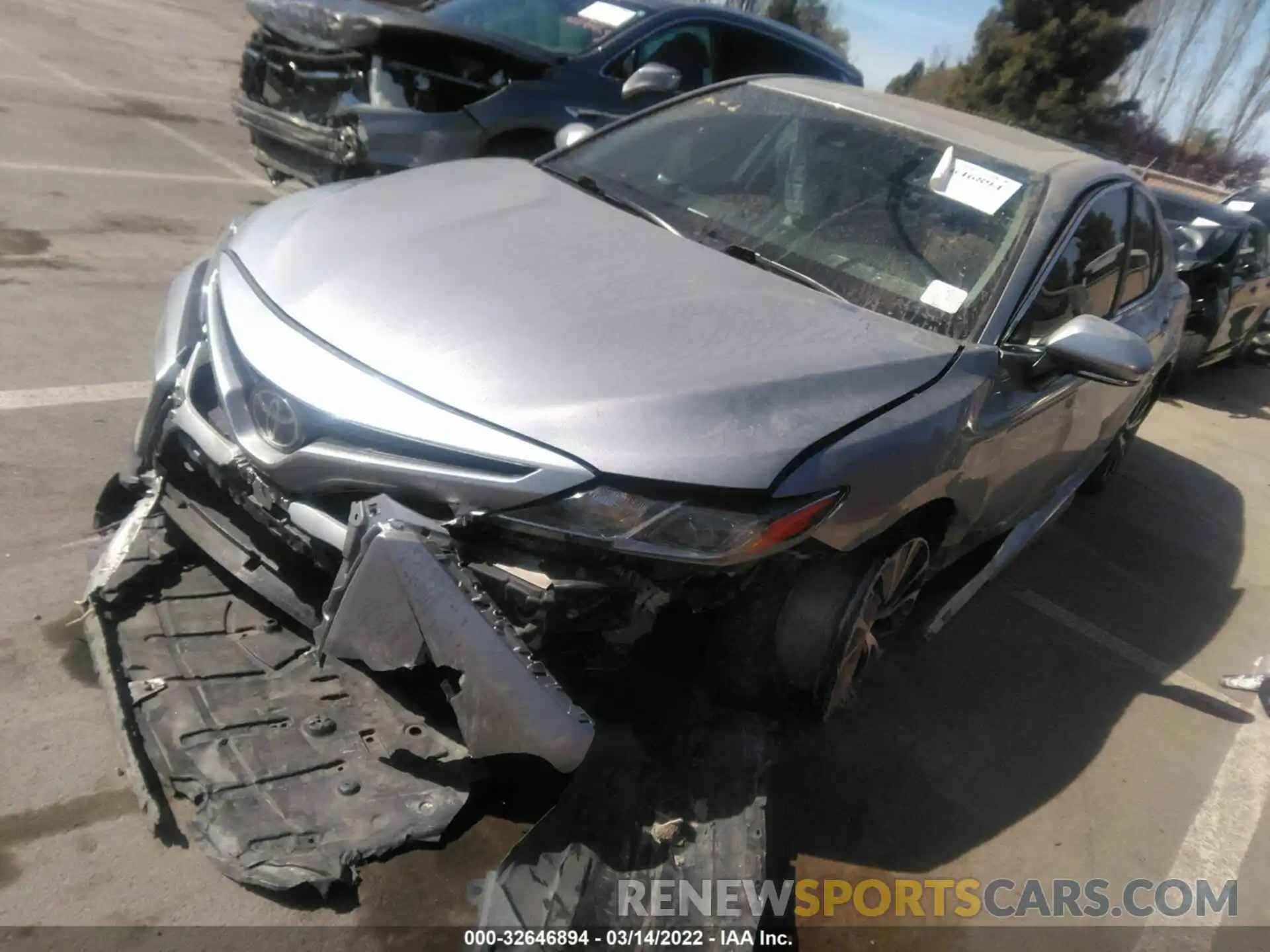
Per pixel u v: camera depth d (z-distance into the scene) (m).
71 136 7.66
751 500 2.27
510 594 2.20
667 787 2.37
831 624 2.66
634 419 2.27
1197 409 8.48
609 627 2.26
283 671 2.59
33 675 2.66
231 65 12.45
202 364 2.72
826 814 2.91
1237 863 3.15
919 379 2.74
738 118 3.76
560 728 2.07
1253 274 8.86
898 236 3.25
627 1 6.71
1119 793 3.34
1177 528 5.69
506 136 6.02
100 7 14.24
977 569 3.88
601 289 2.69
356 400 2.32
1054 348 3.03
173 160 7.74
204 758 2.32
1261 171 38.28
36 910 2.10
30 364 4.21
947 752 3.31
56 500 3.37
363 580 2.15
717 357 2.51
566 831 2.23
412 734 2.46
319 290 2.60
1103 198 3.73
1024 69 33.53
